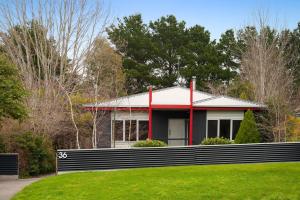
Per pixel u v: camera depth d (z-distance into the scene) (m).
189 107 24.28
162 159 16.45
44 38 29.34
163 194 11.48
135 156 16.19
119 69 35.03
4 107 14.40
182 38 50.50
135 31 48.94
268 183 12.87
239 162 17.09
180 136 26.58
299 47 46.84
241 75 44.94
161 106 24.28
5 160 16.03
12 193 12.65
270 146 17.36
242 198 11.09
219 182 13.02
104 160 15.89
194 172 14.84
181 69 47.59
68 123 23.58
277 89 35.16
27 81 24.84
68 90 27.00
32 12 30.12
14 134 17.31
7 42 28.81
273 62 39.44
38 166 17.17
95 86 25.61
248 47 43.03
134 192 11.77
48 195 11.62
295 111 28.78
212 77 47.34
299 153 17.58
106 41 36.12
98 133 24.48
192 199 11.01
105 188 12.34
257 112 25.31
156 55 48.44
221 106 24.50
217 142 20.39
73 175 14.73
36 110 21.50
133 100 25.19
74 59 30.20
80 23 30.77
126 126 25.45
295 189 12.07
